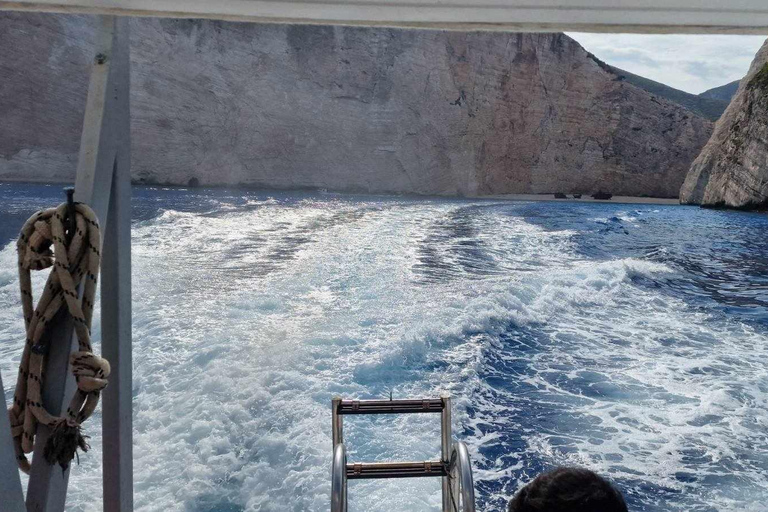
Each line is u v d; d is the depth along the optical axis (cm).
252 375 627
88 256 148
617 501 80
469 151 5344
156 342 746
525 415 589
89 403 147
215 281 1141
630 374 718
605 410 607
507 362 752
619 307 1094
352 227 2180
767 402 635
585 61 5528
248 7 120
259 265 1331
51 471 145
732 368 746
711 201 4109
